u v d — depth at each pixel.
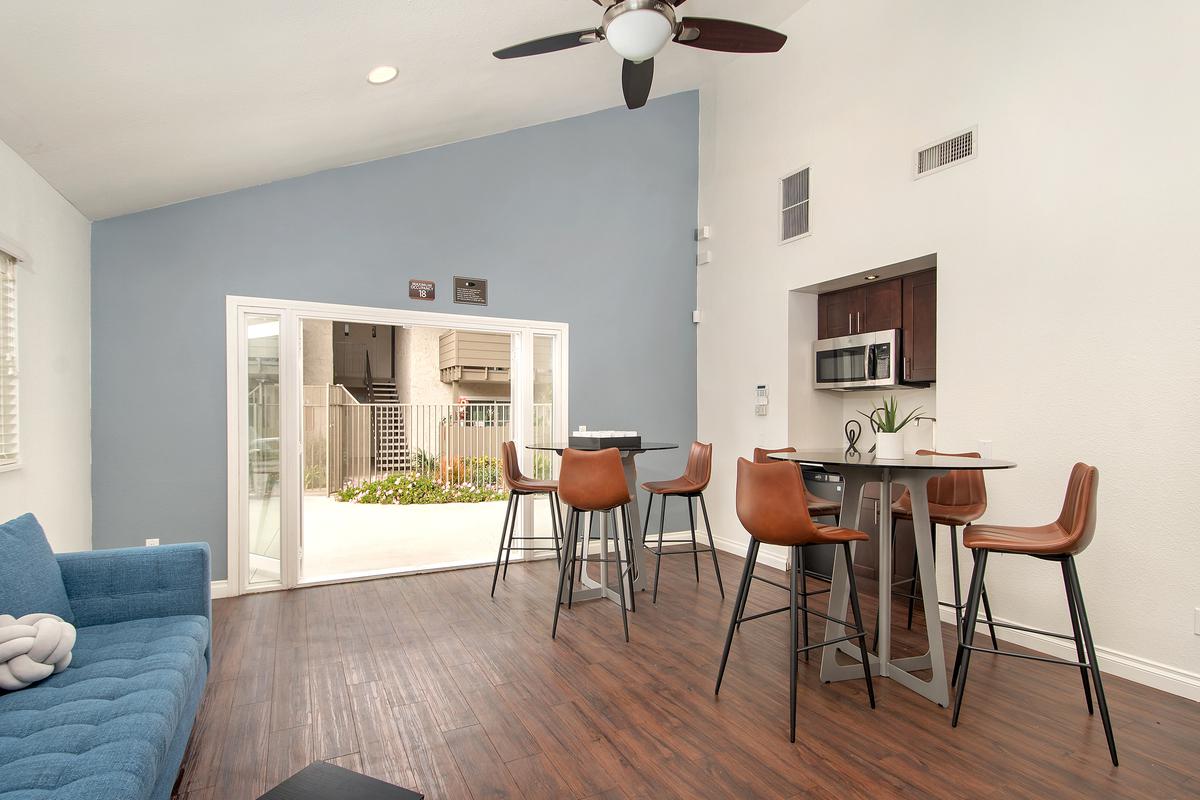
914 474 2.55
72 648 1.82
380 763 2.04
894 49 3.79
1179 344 2.55
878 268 3.87
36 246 2.96
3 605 1.80
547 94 4.36
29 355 2.89
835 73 4.20
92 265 3.68
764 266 4.83
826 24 4.27
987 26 3.27
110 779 1.25
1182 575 2.54
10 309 2.71
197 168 3.48
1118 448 2.73
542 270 5.00
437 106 3.87
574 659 2.90
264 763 2.05
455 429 8.48
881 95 3.87
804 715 2.37
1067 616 2.90
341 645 3.09
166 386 3.83
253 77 2.74
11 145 2.67
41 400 3.02
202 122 2.98
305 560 5.05
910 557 3.79
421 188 4.56
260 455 4.07
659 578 4.42
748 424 5.01
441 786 1.92
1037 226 3.04
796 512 2.27
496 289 4.81
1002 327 3.18
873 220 3.90
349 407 9.02
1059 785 1.91
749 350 5.00
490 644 3.10
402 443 9.02
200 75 2.57
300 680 2.68
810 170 4.39
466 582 4.26
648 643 3.11
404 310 4.48
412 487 8.45
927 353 3.87
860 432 4.71
